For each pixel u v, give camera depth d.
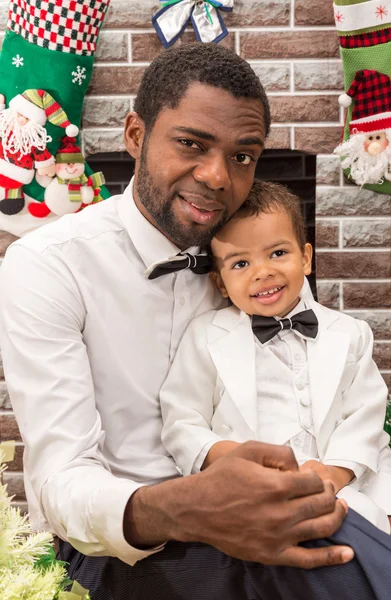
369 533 1.00
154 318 1.42
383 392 1.47
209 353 1.42
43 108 2.04
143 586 1.20
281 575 1.03
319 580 0.98
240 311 1.49
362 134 2.07
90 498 1.08
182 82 1.24
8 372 1.29
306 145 2.18
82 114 2.17
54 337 1.28
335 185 2.19
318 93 2.16
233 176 1.29
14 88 2.05
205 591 1.15
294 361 1.44
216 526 0.94
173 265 1.39
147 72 1.32
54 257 1.33
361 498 1.29
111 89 2.16
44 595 1.01
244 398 1.38
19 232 2.16
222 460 0.96
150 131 1.29
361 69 2.04
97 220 1.41
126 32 2.13
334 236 2.21
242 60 1.29
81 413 1.24
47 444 1.21
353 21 2.00
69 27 1.99
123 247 1.40
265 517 0.91
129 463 1.40
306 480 0.92
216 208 1.29
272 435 1.39
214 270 1.50
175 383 1.42
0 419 2.25
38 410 1.23
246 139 1.25
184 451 1.34
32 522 1.42
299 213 1.49
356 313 2.24
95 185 2.16
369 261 2.22
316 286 2.25
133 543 1.07
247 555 0.95
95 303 1.36
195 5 2.08
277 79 2.15
